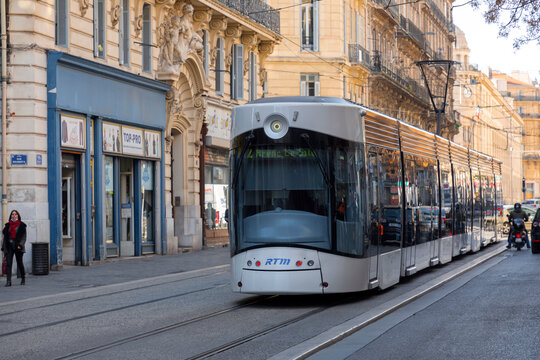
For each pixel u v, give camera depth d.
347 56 50.47
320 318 13.34
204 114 33.47
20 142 22.30
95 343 11.14
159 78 29.94
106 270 23.06
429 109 71.25
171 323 12.91
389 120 18.17
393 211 17.78
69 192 24.38
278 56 48.50
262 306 15.09
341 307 14.77
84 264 24.38
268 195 14.73
